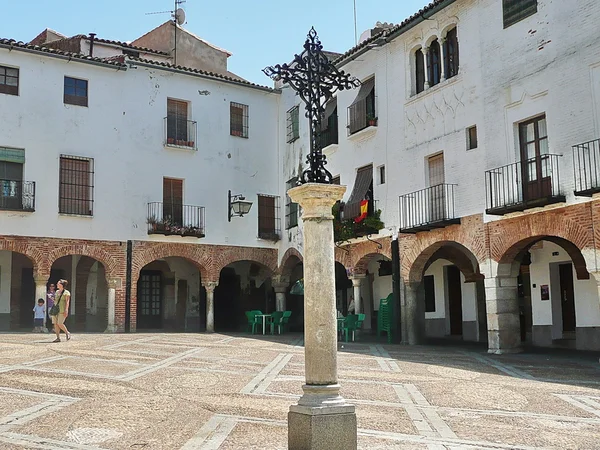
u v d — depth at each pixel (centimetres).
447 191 1997
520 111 1764
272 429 801
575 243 1569
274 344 2006
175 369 1335
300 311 3075
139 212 2606
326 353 652
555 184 1630
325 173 697
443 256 2369
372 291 2845
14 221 2347
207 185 2769
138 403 968
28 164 2397
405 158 2200
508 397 1050
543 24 1703
